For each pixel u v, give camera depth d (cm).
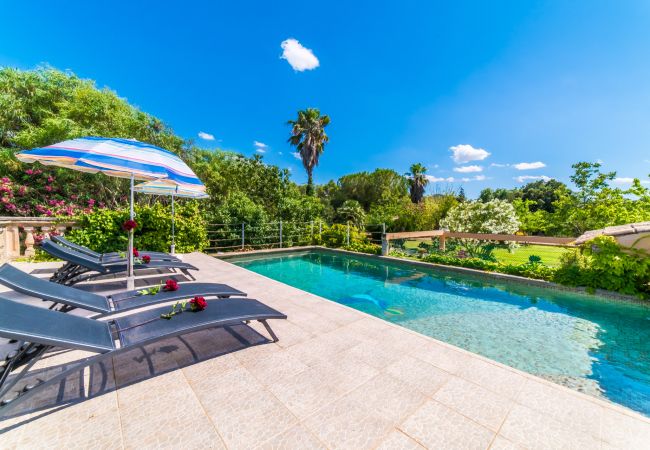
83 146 330
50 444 150
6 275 227
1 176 963
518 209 1534
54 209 959
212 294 310
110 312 245
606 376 299
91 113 1091
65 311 282
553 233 1295
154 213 814
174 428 163
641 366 316
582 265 567
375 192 2706
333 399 192
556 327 423
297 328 310
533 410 184
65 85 1169
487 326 429
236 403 187
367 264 918
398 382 213
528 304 523
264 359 244
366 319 338
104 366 228
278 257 1048
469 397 196
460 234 816
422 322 447
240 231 1095
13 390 190
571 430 167
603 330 411
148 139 1285
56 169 1016
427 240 1260
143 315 239
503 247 918
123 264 453
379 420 173
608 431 166
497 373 226
